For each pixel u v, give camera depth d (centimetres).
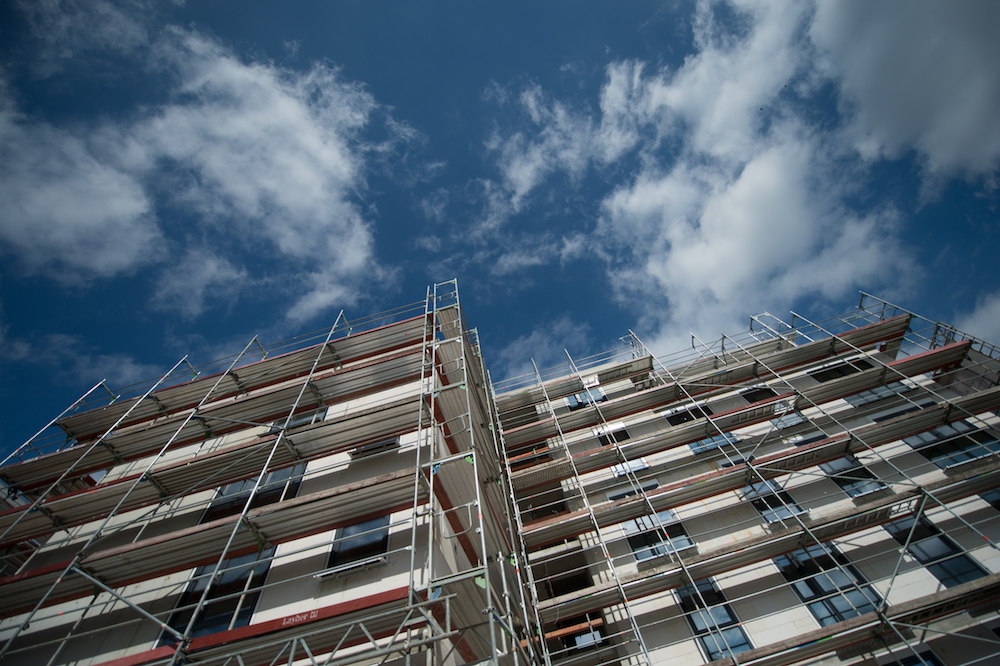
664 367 2856
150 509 1717
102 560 1321
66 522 1702
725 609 1716
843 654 1478
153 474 1633
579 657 1692
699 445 2355
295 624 1052
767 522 1925
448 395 1894
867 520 1731
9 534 1634
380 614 972
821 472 2011
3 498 1916
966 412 1902
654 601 1809
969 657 1402
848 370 2492
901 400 2186
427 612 962
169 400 2141
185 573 1437
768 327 2752
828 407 2261
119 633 1334
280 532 1390
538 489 2480
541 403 2967
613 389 2928
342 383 1883
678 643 1673
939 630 1427
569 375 3169
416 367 1897
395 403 1548
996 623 1432
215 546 1375
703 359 2806
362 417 1574
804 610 1638
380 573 1277
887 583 1617
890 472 1919
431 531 1106
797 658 1467
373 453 1656
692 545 1920
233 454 1619
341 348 2133
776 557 1805
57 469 1941
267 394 1866
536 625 1683
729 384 2589
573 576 2323
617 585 1733
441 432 1648
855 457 1989
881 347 2548
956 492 1694
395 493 1345
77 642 1336
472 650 1324
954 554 1590
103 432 2138
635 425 2595
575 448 2583
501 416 2978
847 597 1628
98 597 1416
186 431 1897
